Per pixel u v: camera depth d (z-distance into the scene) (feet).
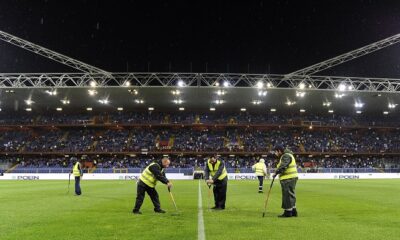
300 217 43.68
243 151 239.91
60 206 57.41
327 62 211.00
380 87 213.87
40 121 255.09
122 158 243.19
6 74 184.03
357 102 235.20
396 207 55.52
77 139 252.21
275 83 205.46
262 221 40.19
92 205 58.65
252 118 263.08
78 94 216.13
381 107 249.75
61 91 208.54
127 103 240.12
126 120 257.14
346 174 211.82
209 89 205.87
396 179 192.44
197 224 38.04
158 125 252.21
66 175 203.10
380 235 32.73
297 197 75.10
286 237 31.63
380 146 254.06
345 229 35.47
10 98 223.92
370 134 266.57
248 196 77.05
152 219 41.81
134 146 243.81
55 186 125.18
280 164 43.91
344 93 211.20
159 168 47.32
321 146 251.39
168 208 53.47
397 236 32.32
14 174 203.00
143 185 47.83
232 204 59.41
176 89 205.67
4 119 261.65
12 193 89.61
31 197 76.18
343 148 250.16
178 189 105.09
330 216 44.80
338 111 263.29
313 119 268.00
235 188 109.19
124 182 160.45
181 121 257.55
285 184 44.21
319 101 234.17
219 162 52.39
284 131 264.11
